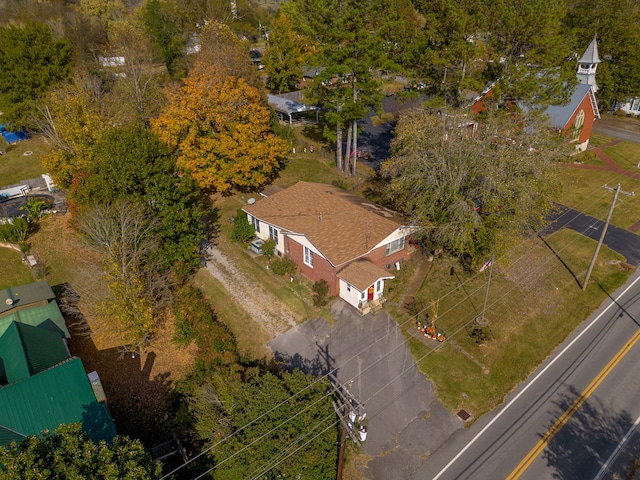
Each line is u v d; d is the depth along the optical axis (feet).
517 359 80.74
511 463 64.08
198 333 84.94
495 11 115.75
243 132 124.36
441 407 72.79
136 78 153.28
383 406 72.95
